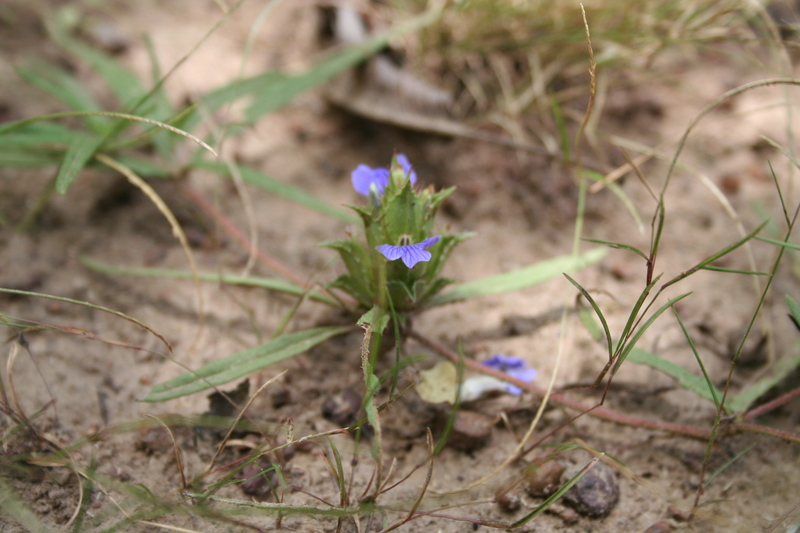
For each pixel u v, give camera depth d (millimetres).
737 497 439
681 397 458
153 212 495
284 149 517
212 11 570
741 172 515
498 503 436
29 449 438
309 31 554
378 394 453
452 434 446
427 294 449
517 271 465
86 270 478
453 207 500
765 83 450
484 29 527
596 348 468
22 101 517
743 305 479
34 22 549
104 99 524
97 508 430
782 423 453
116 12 561
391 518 432
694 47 537
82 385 452
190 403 451
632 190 509
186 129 492
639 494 440
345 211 499
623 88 541
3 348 457
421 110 517
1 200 491
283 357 445
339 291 468
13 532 425
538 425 452
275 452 439
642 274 487
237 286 478
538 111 526
